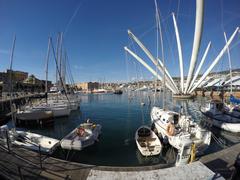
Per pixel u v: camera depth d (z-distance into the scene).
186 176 4.65
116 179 4.76
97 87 132.12
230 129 15.27
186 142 7.90
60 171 6.52
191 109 29.62
